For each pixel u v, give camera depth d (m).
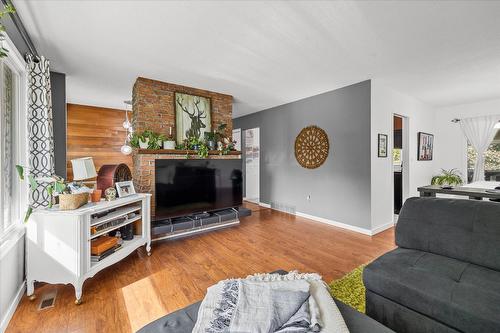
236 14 2.01
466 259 1.62
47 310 1.83
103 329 1.63
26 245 1.93
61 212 1.95
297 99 4.69
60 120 3.25
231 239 3.39
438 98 4.61
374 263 1.66
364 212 3.66
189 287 2.15
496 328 1.10
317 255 2.82
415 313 1.39
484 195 2.47
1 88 1.78
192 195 3.66
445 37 2.35
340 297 1.92
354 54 2.74
